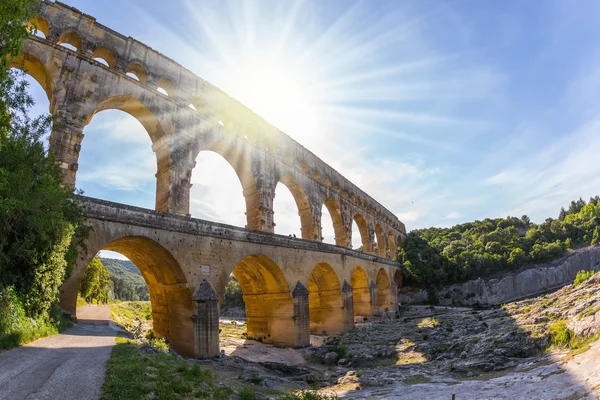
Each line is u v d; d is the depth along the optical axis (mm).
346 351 42844
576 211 191875
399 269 101188
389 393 25500
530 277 108688
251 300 50188
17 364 15133
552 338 29797
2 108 20047
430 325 53094
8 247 21062
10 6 18250
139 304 121125
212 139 43125
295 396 21609
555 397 18297
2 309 18281
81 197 27594
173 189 37219
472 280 108125
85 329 29203
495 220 174625
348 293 58594
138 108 37250
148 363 17953
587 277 45594
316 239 58531
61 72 31516
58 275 23922
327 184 65688
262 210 47906
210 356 33062
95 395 12000
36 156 22625
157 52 39531
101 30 35094
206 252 35875
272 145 53656
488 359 31109
